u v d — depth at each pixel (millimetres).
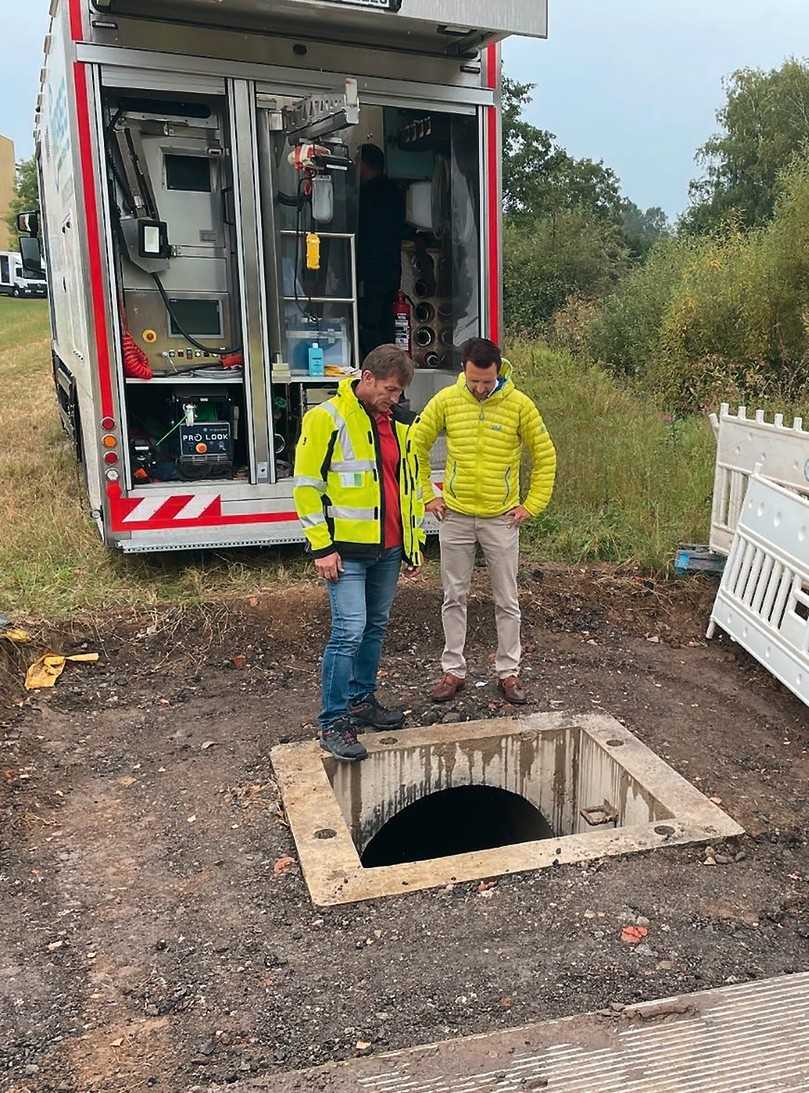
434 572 6266
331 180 5859
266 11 5137
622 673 5238
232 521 5906
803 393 10734
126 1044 2578
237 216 5570
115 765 4297
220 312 5895
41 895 3309
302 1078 2402
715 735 4543
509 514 4555
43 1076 2463
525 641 5609
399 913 3115
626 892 3219
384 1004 2697
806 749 4434
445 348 6645
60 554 6449
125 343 5617
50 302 10211
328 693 4113
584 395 11047
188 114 5590
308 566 6305
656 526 6582
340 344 6145
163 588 5930
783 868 3420
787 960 2891
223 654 5441
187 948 2996
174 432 5918
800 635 4742
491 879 3283
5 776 4105
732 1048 2473
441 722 4582
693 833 3561
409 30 5441
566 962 2863
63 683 5051
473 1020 2617
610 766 4234
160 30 5176
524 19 5336
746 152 24625
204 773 4180
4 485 8477
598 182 34000
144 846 3623
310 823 3625
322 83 5520
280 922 3107
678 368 12281
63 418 10148
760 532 5273
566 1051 2469
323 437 3859
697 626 5855
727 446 5945
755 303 11805
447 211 6359
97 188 5293
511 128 27250
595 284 21406
